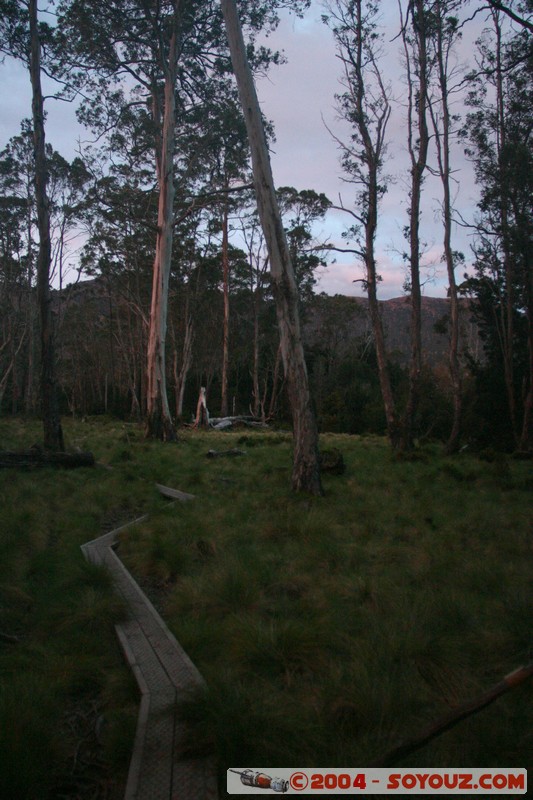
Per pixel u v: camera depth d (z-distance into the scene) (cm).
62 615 523
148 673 423
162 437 2412
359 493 1145
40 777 314
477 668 443
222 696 363
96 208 3064
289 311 1170
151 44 2323
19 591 568
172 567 681
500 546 763
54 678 420
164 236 2400
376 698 371
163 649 464
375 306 2012
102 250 4116
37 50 1572
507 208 2020
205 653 465
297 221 4097
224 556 692
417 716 374
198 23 2273
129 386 5697
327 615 517
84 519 908
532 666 295
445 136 2044
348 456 1853
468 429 2575
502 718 366
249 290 5003
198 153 2639
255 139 1191
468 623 505
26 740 325
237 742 326
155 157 2947
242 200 3919
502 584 607
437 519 912
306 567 678
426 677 420
